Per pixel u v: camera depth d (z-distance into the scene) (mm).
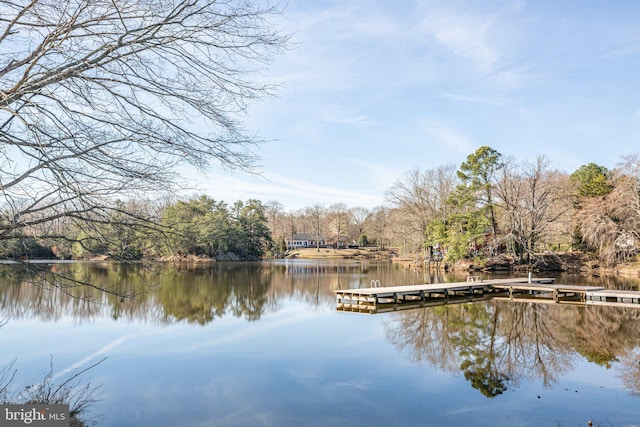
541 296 19516
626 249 30109
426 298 18969
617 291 17625
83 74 4266
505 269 34562
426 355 9539
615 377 8086
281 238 77188
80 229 4645
